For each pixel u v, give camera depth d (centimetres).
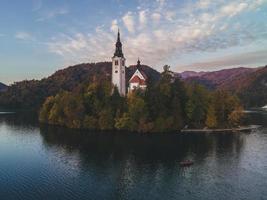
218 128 16325
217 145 12225
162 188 7731
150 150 11481
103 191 7581
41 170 9238
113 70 19525
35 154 11094
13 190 7662
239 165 9531
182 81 17388
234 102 17275
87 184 8031
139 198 7144
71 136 14462
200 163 9744
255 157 10394
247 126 17438
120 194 7381
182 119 16188
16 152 11406
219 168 9244
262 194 7325
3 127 17800
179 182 8119
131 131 15488
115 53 19538
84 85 18450
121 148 11862
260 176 8525
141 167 9406
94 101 16938
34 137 14362
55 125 18325
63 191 7581
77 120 16775
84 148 11950
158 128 15238
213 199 7069
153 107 15688
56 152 11369
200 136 14200
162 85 16512
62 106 18300
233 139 13450
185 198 7119
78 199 7112
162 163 9800
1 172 9062
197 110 16225
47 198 7188
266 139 13438
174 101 15975
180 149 11569
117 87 18200
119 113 16088
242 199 7056
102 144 12612
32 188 7788
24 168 9438
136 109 15438
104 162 10006
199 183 8031
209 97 17012
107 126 16050
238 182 8088
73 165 9688
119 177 8550
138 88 17375
